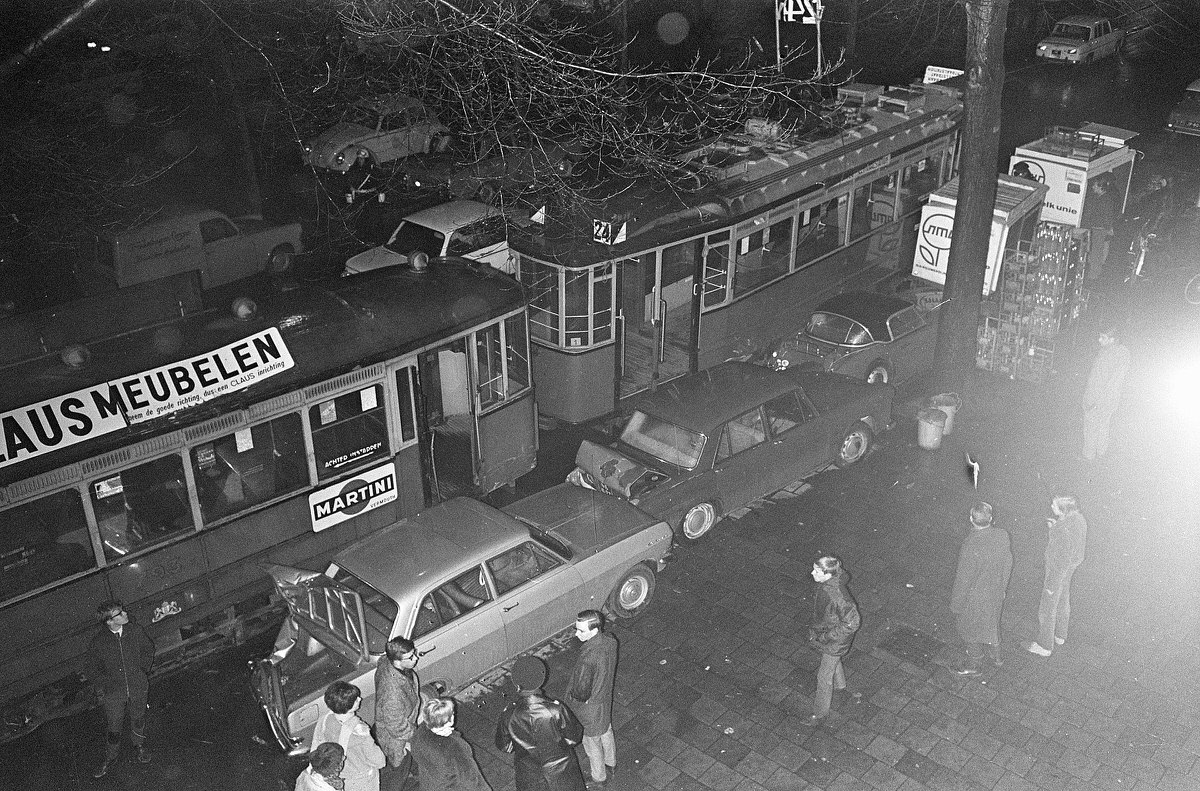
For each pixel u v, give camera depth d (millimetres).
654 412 12109
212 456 9914
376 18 16562
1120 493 12562
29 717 9453
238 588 10445
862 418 13266
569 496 11219
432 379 12125
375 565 9398
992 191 13648
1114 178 18203
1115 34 32688
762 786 8695
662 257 14211
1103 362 12570
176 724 9602
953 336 14383
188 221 17859
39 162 19000
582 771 8898
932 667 9961
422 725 7848
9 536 8859
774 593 11102
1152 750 8930
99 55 20500
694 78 21562
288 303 10984
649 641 10430
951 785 8633
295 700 8555
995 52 12844
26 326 14477
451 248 17234
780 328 16375
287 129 23672
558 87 15758
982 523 9242
